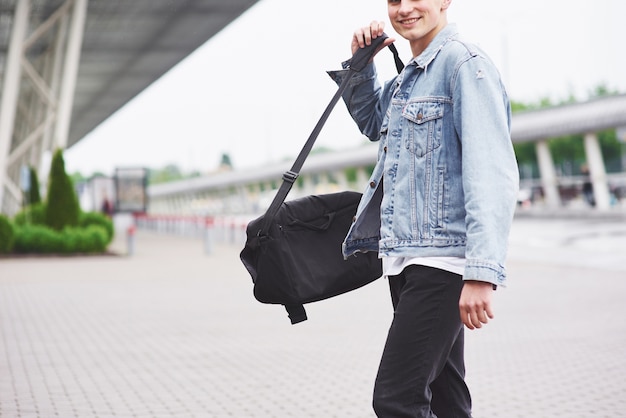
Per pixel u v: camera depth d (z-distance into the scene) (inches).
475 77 132.3
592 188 2030.0
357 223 144.0
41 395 276.1
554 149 2827.3
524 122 2080.5
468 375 299.0
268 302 146.1
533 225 1473.9
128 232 1082.1
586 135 1913.1
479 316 125.5
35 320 466.3
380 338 388.8
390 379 133.3
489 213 125.4
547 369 307.4
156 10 1520.7
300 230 147.8
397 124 139.4
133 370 318.0
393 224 137.5
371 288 621.0
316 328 422.3
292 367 319.9
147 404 261.6
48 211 1138.7
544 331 395.9
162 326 437.4
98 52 1923.0
